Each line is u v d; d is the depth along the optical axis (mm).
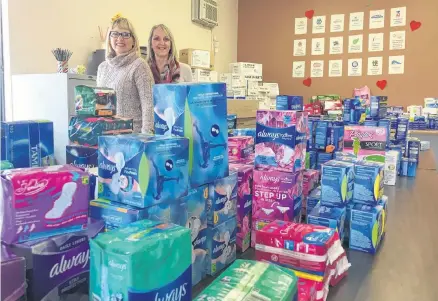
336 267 1430
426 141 5031
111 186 1192
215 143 1520
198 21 6027
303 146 1948
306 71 6832
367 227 1767
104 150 1210
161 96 1461
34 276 894
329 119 3424
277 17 6973
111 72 2531
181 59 5160
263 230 1437
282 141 1841
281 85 7047
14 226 910
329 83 6680
